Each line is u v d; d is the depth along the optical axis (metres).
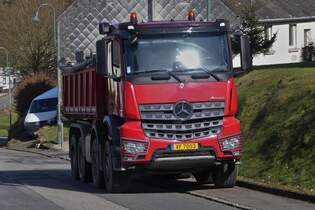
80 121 24.67
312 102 21.77
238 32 19.08
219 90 18.38
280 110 23.25
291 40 62.34
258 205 16.03
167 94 18.11
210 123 18.28
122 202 17.56
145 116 18.06
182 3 54.66
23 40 83.88
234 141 18.42
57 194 20.20
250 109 26.00
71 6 60.19
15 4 86.75
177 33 18.47
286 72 27.48
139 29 18.38
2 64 87.06
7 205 17.83
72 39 60.00
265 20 58.62
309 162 18.86
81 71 23.78
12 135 65.06
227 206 16.34
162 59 18.33
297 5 63.59
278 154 20.50
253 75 29.69
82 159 24.16
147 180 23.27
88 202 17.92
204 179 21.64
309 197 16.44
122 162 18.20
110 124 18.91
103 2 59.41
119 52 18.47
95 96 21.14
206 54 18.55
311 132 19.92
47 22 83.81
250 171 20.81
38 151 49.19
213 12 52.81
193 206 16.47
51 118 59.91
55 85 69.31
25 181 25.00
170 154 18.08
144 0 57.22
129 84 18.11
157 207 16.41
